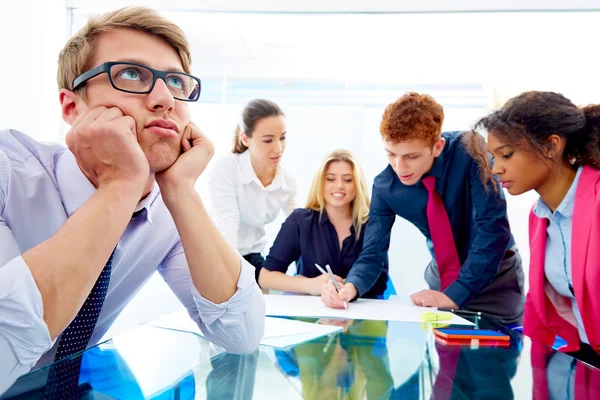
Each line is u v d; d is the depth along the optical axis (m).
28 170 0.74
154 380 0.49
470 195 1.50
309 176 2.61
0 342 0.50
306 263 1.72
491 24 2.23
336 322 0.91
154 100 0.69
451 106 2.49
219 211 1.91
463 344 0.70
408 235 2.49
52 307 0.53
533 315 1.24
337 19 2.25
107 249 0.58
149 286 2.12
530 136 1.13
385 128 1.42
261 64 2.62
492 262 1.38
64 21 2.14
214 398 0.43
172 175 0.71
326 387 0.47
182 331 0.79
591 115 1.12
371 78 2.58
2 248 0.63
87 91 0.71
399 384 0.49
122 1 2.12
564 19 2.17
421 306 1.22
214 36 2.44
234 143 1.99
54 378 0.49
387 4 2.08
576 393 0.46
